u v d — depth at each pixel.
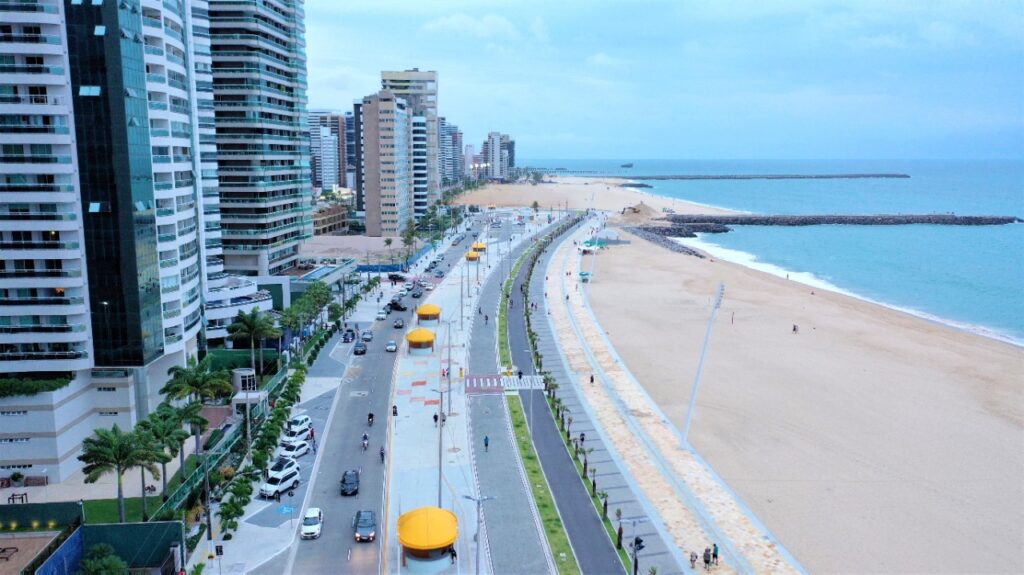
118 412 84.44
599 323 159.25
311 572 61.69
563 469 83.88
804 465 86.75
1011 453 91.31
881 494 79.69
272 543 66.25
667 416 102.06
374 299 176.62
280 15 156.00
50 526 60.84
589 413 102.50
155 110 85.62
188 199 95.88
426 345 130.00
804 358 133.00
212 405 97.69
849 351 138.75
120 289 81.06
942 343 147.25
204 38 114.69
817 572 64.44
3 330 78.88
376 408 102.06
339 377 115.81
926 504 77.56
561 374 120.56
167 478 78.19
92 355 81.69
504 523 71.00
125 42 78.94
